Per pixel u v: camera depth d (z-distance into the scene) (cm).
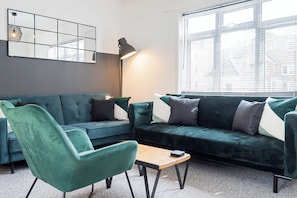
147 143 324
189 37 400
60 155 154
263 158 225
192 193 222
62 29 403
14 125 173
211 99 334
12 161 270
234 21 352
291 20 305
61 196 216
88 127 335
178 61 405
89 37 439
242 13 344
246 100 302
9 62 351
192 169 288
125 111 404
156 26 432
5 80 348
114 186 239
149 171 281
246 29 341
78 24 423
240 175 268
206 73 383
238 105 306
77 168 156
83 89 434
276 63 318
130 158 186
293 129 210
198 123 339
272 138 248
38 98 352
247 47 341
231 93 357
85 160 157
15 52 355
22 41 361
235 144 243
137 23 460
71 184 161
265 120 259
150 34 441
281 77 315
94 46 446
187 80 405
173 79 412
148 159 203
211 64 377
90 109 405
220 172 278
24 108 151
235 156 243
